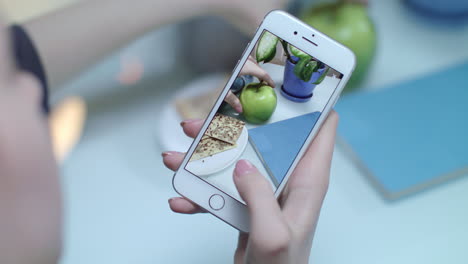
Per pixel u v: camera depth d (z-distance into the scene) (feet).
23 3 1.89
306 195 1.35
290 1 1.89
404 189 1.67
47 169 1.03
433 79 1.93
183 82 1.97
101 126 1.83
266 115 1.39
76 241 1.60
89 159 1.76
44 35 1.71
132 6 1.78
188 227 1.64
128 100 1.90
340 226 1.64
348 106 1.86
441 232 1.63
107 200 1.68
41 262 1.03
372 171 1.70
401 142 1.77
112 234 1.62
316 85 1.38
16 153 0.99
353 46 1.76
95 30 1.75
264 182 1.30
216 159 1.41
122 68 2.00
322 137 1.39
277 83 1.38
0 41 1.04
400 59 2.01
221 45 1.90
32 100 1.05
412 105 1.86
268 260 1.24
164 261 1.59
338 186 1.71
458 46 2.06
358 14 1.77
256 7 1.80
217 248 1.61
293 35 1.38
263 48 1.38
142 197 1.69
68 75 1.74
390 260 1.59
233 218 1.40
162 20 1.81
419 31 2.10
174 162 1.49
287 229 1.25
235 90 1.40
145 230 1.63
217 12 1.82
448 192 1.70
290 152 1.39
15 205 1.00
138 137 1.81
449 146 1.76
